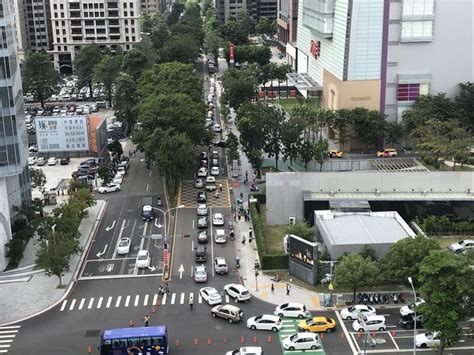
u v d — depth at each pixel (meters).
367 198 134.75
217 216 140.00
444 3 183.75
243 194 157.88
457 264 83.88
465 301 83.62
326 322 95.38
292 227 120.44
